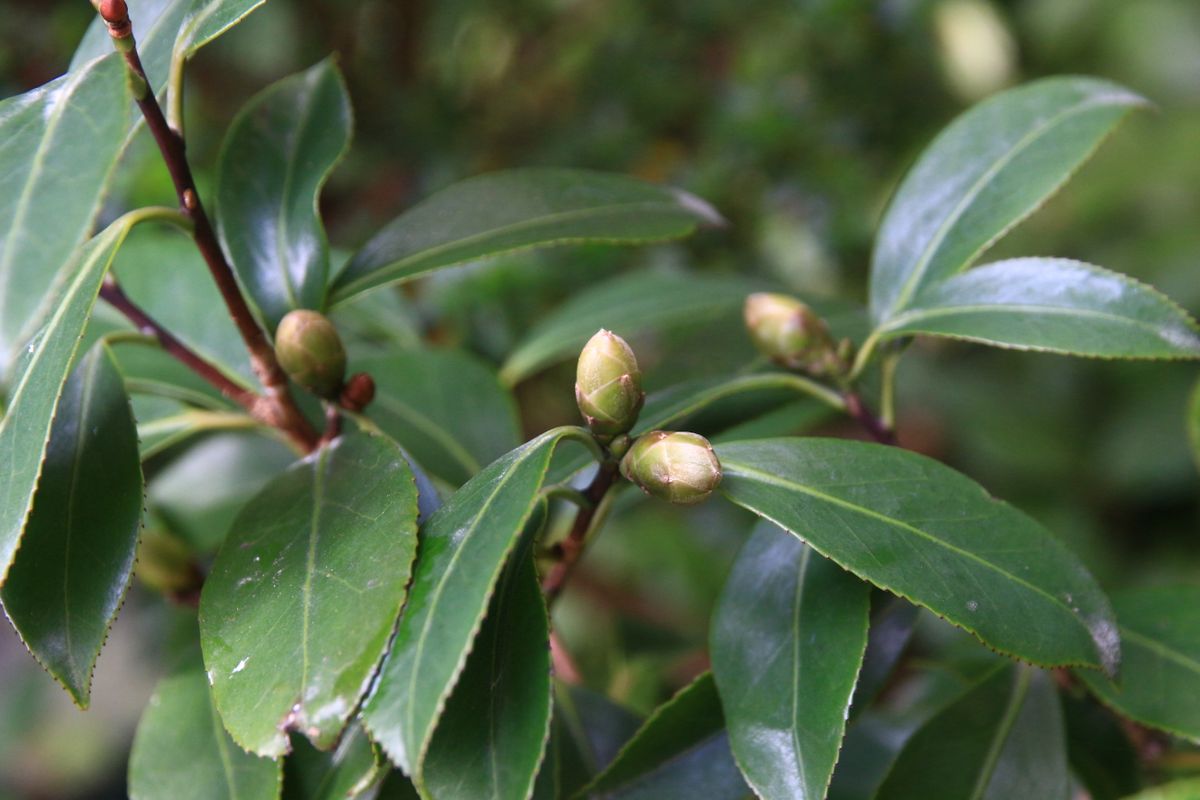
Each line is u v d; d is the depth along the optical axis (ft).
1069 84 2.12
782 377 2.05
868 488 1.82
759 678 1.86
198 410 2.15
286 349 1.91
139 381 2.11
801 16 3.37
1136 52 4.66
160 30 1.88
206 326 2.19
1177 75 4.64
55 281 1.59
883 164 3.63
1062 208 4.58
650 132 3.53
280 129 2.05
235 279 1.97
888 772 1.97
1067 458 4.42
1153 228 4.55
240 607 1.79
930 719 1.99
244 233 2.01
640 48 3.52
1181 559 4.42
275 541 1.82
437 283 2.74
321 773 1.90
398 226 2.05
